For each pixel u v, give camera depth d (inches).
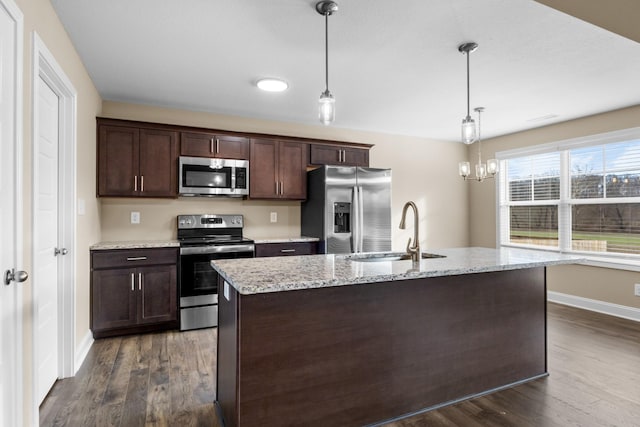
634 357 109.2
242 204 167.5
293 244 155.8
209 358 109.0
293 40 94.5
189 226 154.9
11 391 57.4
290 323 67.0
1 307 54.9
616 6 61.6
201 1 77.3
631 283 146.8
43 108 83.2
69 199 95.2
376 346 75.1
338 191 157.6
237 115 164.7
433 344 81.5
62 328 94.7
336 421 71.2
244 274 66.9
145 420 76.2
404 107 150.4
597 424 75.2
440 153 216.2
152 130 139.8
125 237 146.6
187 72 115.6
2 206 55.1
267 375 65.3
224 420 73.4
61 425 73.9
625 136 148.6
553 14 81.4
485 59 104.8
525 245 191.2
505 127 183.2
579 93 133.0
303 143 167.5
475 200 220.5
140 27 88.0
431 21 84.7
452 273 73.5
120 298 125.8
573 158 170.1
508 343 91.6
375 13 81.4
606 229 156.8
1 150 54.5
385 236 167.8
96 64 109.2
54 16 79.7
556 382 93.7
